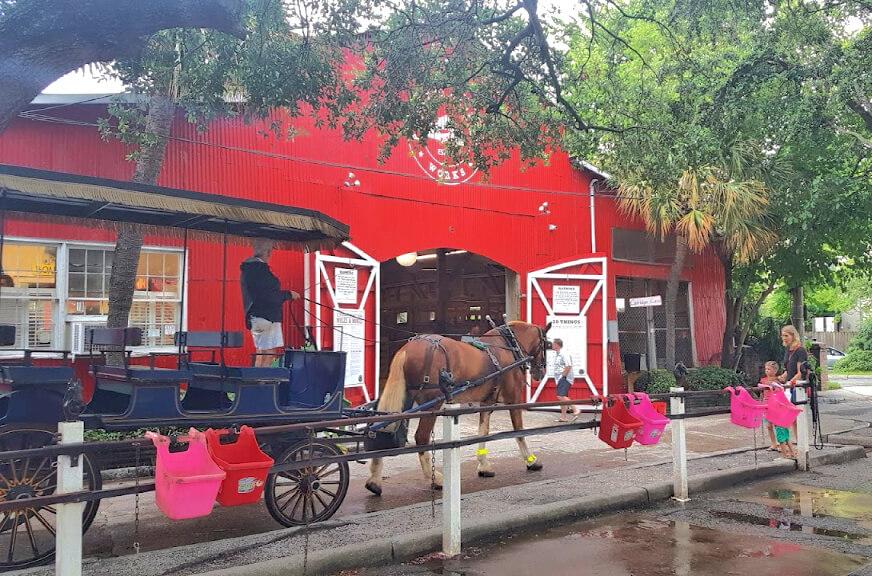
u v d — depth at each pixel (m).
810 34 10.94
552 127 12.09
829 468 10.53
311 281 14.39
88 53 5.98
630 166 11.52
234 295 13.48
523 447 10.19
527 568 5.94
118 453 6.48
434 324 20.39
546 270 17.86
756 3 10.66
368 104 11.67
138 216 7.52
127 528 7.17
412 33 10.81
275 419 7.02
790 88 11.34
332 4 9.66
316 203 14.72
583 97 12.07
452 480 6.32
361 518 7.07
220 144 13.64
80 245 12.05
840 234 18.22
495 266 19.06
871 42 10.73
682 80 11.70
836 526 7.23
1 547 6.42
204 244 13.22
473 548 6.53
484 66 11.16
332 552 5.86
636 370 19.17
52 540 6.64
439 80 11.09
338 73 10.66
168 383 6.42
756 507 8.07
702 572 5.80
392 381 8.36
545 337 11.04
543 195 18.39
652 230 19.55
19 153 11.46
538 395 17.59
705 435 13.80
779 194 17.59
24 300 11.60
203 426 6.61
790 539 6.76
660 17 13.61
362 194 15.41
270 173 14.16
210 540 6.77
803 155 17.08
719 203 18.22
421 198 16.33
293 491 7.21
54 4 5.61
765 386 9.54
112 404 7.06
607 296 18.86
